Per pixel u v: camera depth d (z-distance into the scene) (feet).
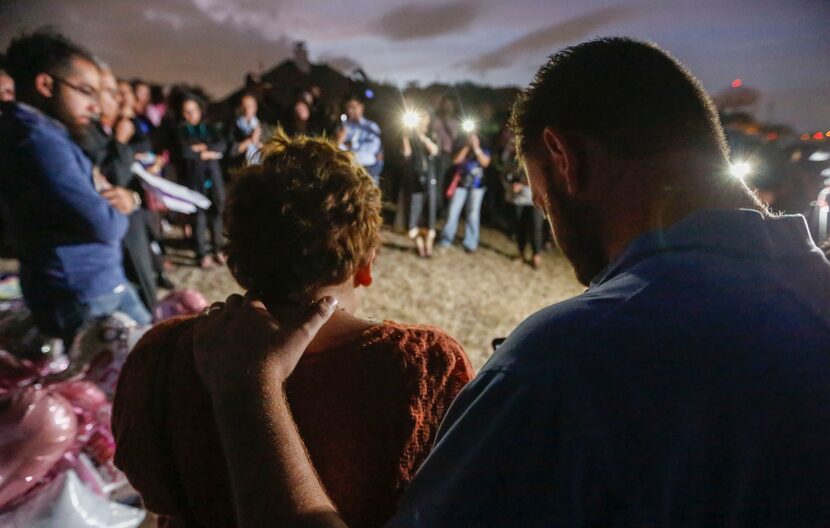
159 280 16.10
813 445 1.63
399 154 20.88
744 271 1.83
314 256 2.74
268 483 2.11
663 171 2.02
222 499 2.56
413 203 20.53
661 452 1.63
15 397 5.89
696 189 2.01
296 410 2.52
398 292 17.30
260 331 2.47
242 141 19.04
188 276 17.52
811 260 1.92
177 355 2.71
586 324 1.77
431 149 20.27
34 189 6.38
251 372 2.33
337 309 2.86
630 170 2.05
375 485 2.56
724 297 1.76
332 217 2.75
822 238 7.61
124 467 2.75
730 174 2.07
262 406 2.26
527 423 1.69
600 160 2.11
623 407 1.65
